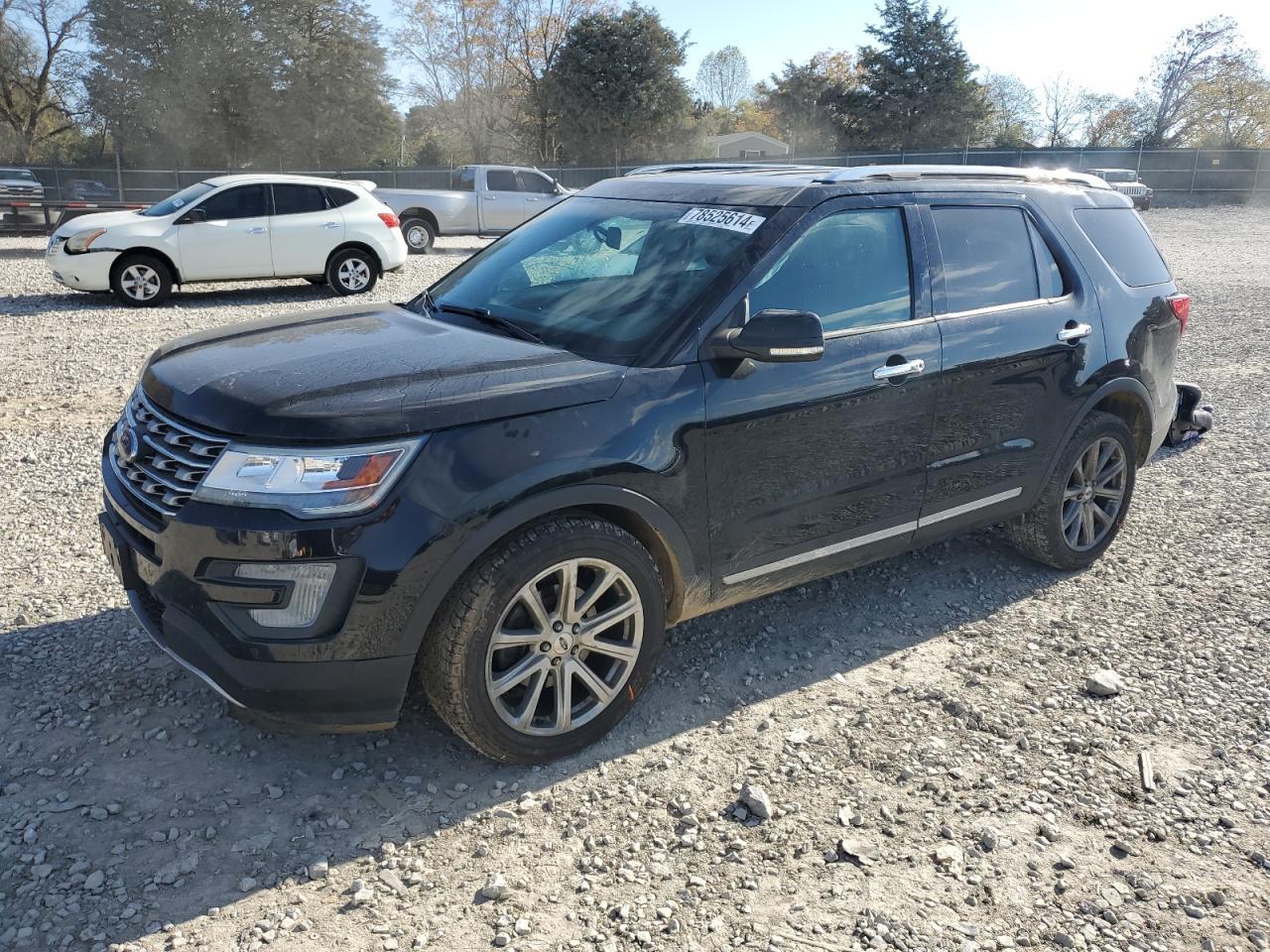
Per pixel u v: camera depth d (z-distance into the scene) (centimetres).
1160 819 310
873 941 257
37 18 4725
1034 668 401
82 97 4794
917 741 346
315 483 277
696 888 274
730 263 350
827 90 5897
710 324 338
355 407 284
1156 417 506
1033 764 336
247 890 268
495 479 290
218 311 1228
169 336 1044
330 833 292
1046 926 265
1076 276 457
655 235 383
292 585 278
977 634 429
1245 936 264
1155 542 538
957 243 416
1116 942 261
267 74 4750
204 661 289
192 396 306
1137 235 509
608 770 326
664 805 309
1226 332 1195
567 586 312
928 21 5325
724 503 345
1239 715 370
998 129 6525
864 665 400
